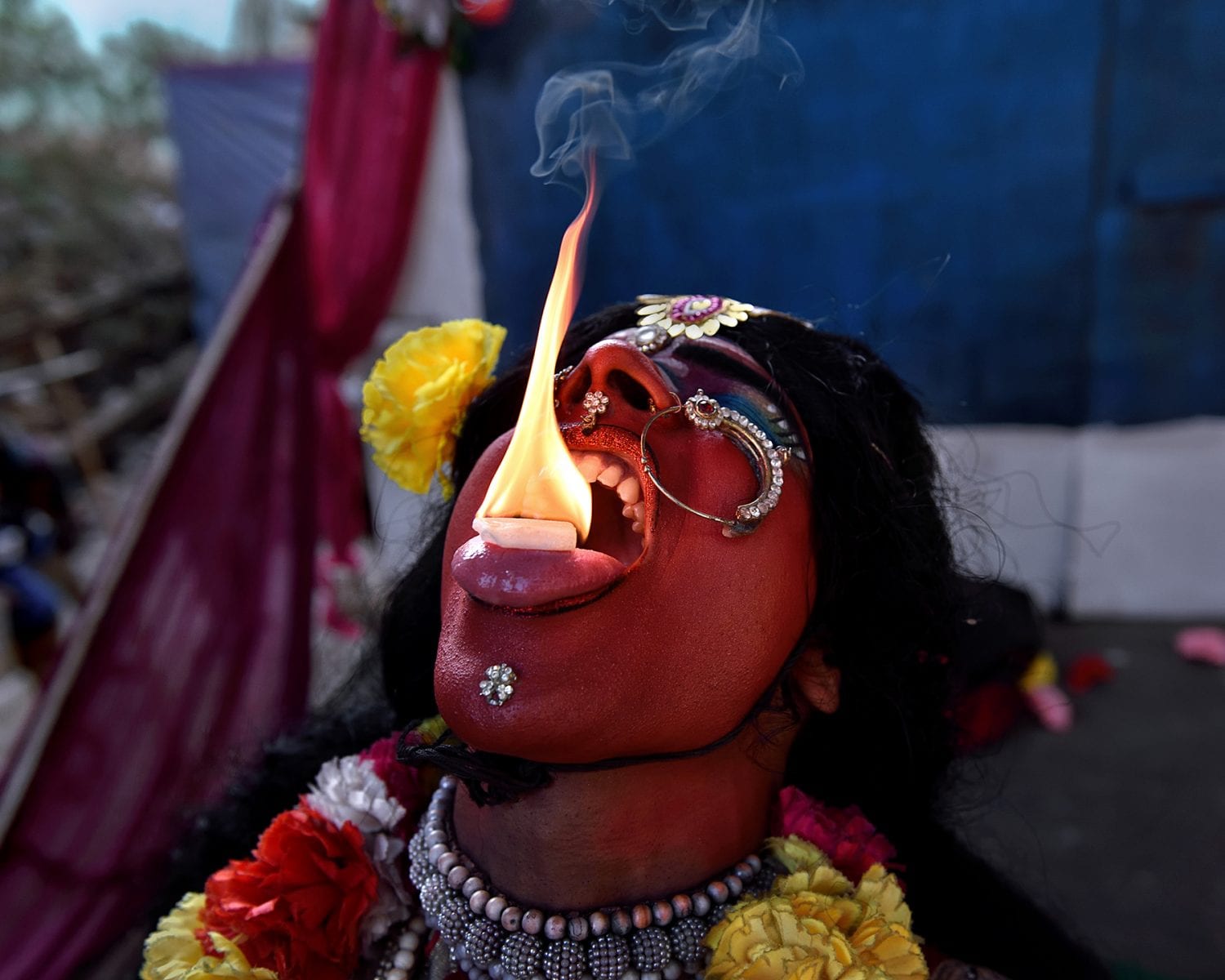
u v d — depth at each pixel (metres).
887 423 0.80
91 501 6.48
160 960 0.73
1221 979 1.86
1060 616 3.44
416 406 0.75
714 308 0.75
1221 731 2.73
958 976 0.77
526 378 0.81
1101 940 1.96
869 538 0.74
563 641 0.59
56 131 9.59
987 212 2.99
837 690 0.75
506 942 0.66
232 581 2.45
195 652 2.36
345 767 0.82
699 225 3.03
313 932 0.72
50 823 2.07
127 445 7.60
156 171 9.80
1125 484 3.26
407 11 2.94
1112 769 2.57
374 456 0.78
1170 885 2.14
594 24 2.78
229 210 4.63
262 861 0.75
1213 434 3.18
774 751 0.74
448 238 3.29
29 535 3.46
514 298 3.22
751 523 0.63
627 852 0.66
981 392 3.17
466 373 0.77
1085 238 2.99
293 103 4.44
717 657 0.62
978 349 3.12
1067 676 3.02
